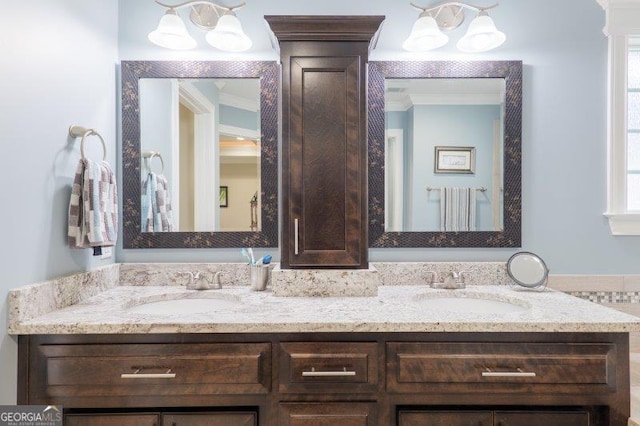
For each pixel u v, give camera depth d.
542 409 1.16
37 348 1.13
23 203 1.17
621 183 1.72
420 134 1.76
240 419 1.15
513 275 1.67
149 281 1.72
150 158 1.77
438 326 1.14
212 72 1.76
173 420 1.15
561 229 1.75
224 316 1.19
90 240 1.35
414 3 1.78
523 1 1.77
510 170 1.75
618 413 1.14
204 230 1.77
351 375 1.15
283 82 1.50
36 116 1.22
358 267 1.51
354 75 1.50
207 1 1.70
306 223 1.50
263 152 1.77
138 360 1.14
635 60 1.79
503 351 1.15
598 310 1.27
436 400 1.16
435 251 1.77
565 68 1.75
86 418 1.14
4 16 1.09
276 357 1.16
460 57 1.77
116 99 1.75
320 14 1.78
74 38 1.43
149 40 1.77
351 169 1.50
